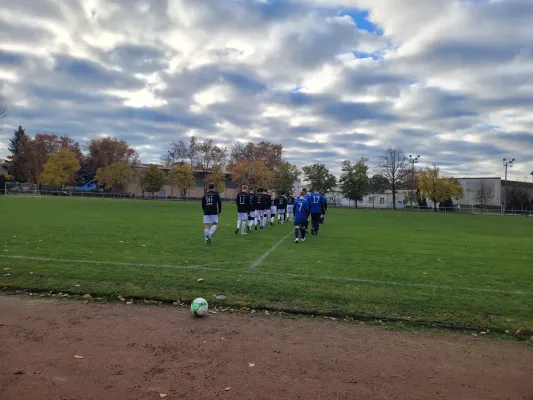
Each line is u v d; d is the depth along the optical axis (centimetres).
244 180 7531
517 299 657
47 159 8081
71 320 511
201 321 522
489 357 435
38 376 354
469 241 1611
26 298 600
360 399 332
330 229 1998
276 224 2233
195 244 1204
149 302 597
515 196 8256
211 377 362
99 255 944
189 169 7381
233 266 855
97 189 8650
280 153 9625
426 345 464
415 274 840
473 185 8588
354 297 634
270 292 649
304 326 516
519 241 1684
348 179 7188
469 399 340
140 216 2411
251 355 416
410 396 341
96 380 349
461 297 657
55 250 997
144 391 332
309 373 378
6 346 420
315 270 841
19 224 1659
